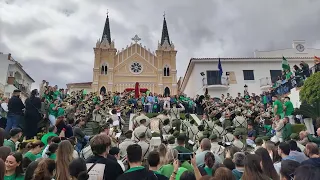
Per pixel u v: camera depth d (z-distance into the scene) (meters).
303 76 21.19
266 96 23.97
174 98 24.48
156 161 4.51
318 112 14.51
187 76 44.44
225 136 11.34
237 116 14.45
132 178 3.78
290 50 39.56
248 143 9.55
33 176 3.79
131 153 4.06
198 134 11.48
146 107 23.83
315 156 5.01
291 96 22.14
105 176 4.04
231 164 4.76
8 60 41.34
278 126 11.57
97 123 16.39
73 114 16.38
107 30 59.09
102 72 54.00
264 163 4.24
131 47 56.31
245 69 37.38
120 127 16.25
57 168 4.23
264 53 39.41
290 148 5.75
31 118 10.41
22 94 39.66
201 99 24.39
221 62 37.56
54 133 8.37
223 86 35.97
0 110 13.28
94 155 4.36
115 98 25.20
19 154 4.41
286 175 3.61
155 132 12.93
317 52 39.59
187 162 5.39
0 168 3.07
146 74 54.75
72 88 58.31
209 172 5.04
